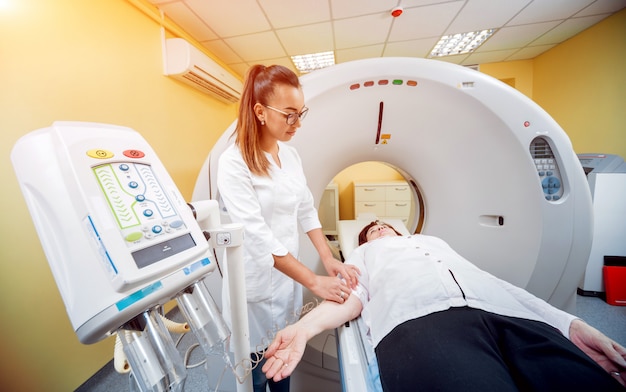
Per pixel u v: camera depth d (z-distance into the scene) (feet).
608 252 6.25
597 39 7.63
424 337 2.07
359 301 2.86
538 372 1.81
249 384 1.72
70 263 0.97
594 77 7.77
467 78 3.26
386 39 8.12
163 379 1.14
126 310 0.92
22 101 3.85
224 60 9.48
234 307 1.61
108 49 5.24
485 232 3.79
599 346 2.03
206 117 8.84
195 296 1.40
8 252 3.72
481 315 2.24
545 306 2.46
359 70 3.29
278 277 2.67
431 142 3.88
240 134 2.36
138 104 6.01
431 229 4.40
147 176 1.27
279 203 2.56
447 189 4.07
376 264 3.32
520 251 3.51
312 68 10.48
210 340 1.40
